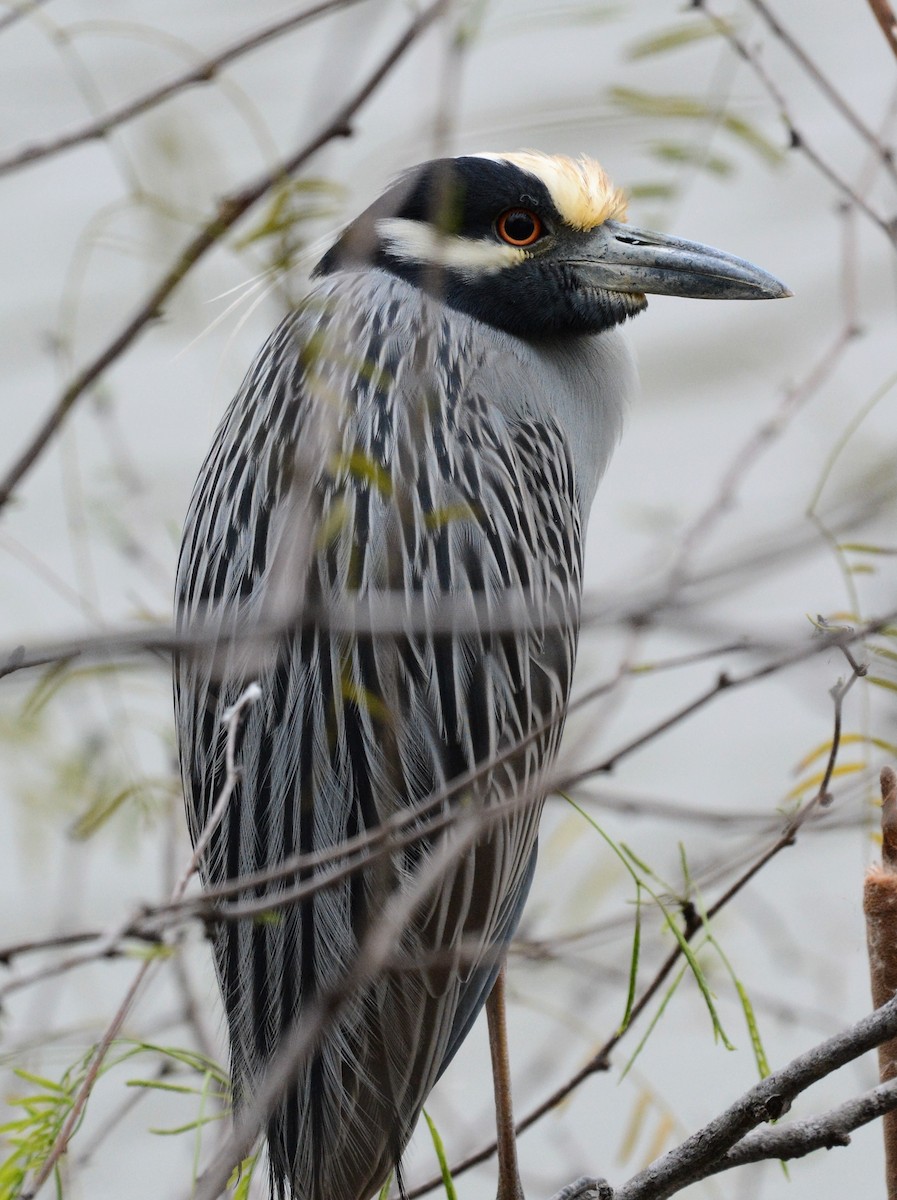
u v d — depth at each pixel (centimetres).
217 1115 589
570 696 757
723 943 795
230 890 439
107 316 1191
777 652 496
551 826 848
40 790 793
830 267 1252
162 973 799
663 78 1077
